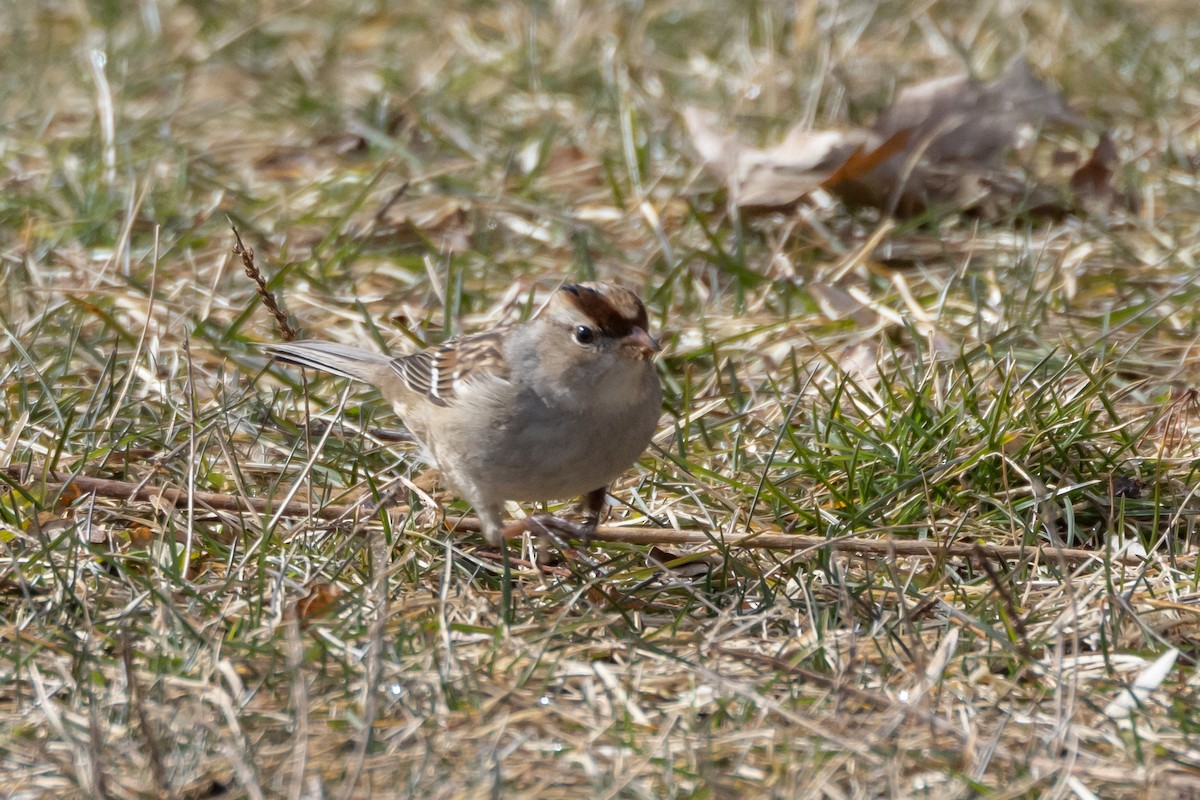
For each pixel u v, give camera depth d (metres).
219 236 12.46
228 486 8.89
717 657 6.86
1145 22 17.70
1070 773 5.72
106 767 5.86
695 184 13.23
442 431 8.12
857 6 17.98
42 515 8.24
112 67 16.56
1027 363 10.04
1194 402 9.52
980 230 12.55
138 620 7.16
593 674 6.68
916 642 6.60
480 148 14.36
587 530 8.19
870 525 8.40
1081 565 7.84
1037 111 13.26
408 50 17.53
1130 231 12.49
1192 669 6.73
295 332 10.62
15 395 9.72
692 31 17.66
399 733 6.09
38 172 13.74
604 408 7.70
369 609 7.26
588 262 11.57
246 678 6.66
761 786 5.74
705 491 8.76
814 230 12.54
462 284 11.37
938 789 5.71
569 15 17.78
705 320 10.99
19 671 6.59
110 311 10.85
